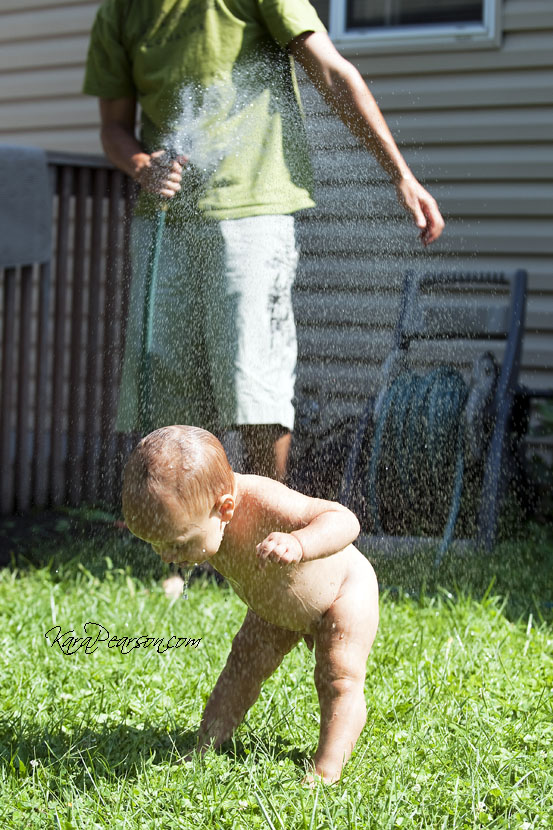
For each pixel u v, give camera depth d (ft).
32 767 11.35
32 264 29.53
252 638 12.25
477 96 31.78
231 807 10.39
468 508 25.25
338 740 11.26
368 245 29.35
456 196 32.24
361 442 25.03
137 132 37.04
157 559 23.24
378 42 32.73
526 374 31.65
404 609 18.52
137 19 21.49
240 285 19.88
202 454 10.69
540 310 31.48
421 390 25.22
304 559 10.70
